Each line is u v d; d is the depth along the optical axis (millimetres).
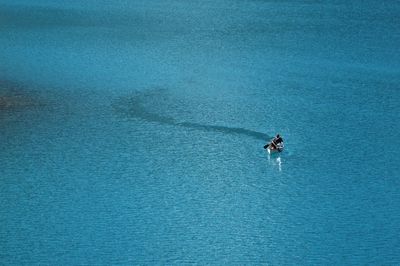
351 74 156125
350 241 87000
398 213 93500
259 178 104125
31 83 150000
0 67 162375
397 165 107812
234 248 85812
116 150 113562
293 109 132750
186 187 101250
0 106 134375
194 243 86938
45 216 92875
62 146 115062
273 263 82750
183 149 114062
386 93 142250
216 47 182375
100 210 94500
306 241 87250
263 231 89562
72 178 103688
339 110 132125
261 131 121625
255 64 164875
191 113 130375
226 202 96938
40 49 180125
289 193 99500
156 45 184875
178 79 152875
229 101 137375
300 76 154750
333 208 95125
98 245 86250
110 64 165875
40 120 126875
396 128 122812
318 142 116750
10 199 97375
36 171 105938
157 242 86938
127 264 82312
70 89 145625
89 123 125500
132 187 101062
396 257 83500
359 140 117500
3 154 111812
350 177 104125
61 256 83875
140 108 133250
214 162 109375
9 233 88750
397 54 173375
